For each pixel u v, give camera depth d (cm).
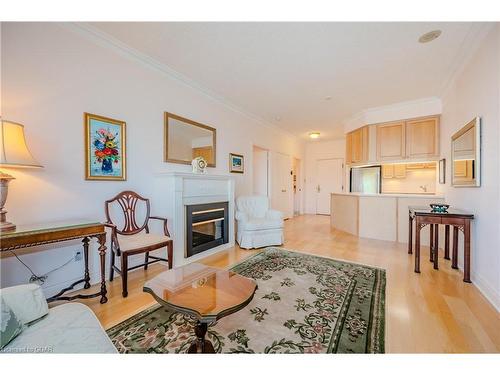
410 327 156
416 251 255
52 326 101
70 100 207
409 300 192
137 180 264
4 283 177
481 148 215
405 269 264
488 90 201
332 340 142
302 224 569
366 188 486
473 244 231
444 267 271
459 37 220
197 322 120
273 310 177
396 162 420
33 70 185
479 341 142
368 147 443
